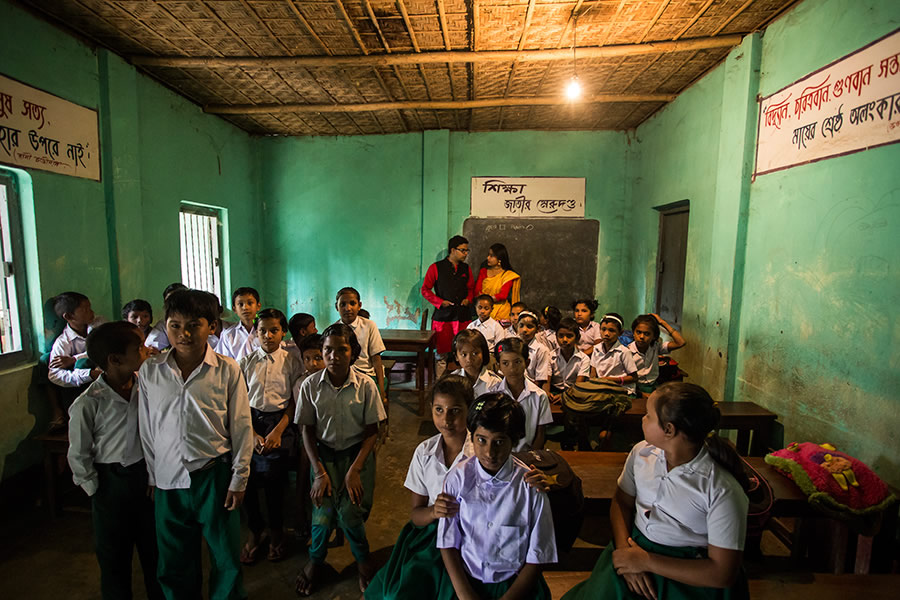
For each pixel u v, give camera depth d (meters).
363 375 2.05
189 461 1.63
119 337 1.64
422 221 5.57
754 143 3.06
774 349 2.82
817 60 2.49
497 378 2.26
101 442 1.66
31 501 2.75
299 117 4.87
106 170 3.28
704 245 3.65
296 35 3.07
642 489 1.35
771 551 2.30
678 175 4.14
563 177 5.43
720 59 3.40
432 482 1.50
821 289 2.44
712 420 1.19
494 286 4.94
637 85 3.97
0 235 2.66
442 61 3.38
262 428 2.29
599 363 3.25
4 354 2.66
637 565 1.25
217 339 2.99
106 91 3.23
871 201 2.13
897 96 2.00
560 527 1.61
